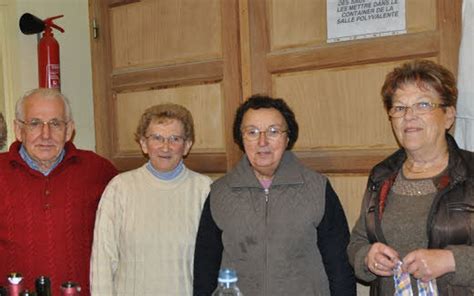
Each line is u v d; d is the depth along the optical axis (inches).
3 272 68.4
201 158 88.7
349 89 73.7
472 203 50.4
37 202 68.9
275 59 79.7
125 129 99.0
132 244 67.3
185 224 68.5
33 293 48.0
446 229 50.9
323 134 76.4
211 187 66.8
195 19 88.4
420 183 54.5
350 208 74.8
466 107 60.1
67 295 46.9
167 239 67.6
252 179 63.9
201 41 88.0
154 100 94.4
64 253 68.8
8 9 99.4
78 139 102.4
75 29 101.7
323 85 75.9
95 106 102.7
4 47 100.3
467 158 52.6
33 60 100.0
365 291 75.0
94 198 72.6
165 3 92.0
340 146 75.0
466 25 60.3
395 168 57.6
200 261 64.7
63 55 100.7
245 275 62.0
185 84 90.1
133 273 67.0
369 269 54.9
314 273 62.3
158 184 69.3
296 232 61.7
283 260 61.3
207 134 88.2
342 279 62.0
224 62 85.0
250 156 62.6
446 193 51.6
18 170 70.2
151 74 94.2
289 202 62.5
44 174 70.8
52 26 94.7
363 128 72.9
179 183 70.0
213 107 87.1
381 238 55.5
